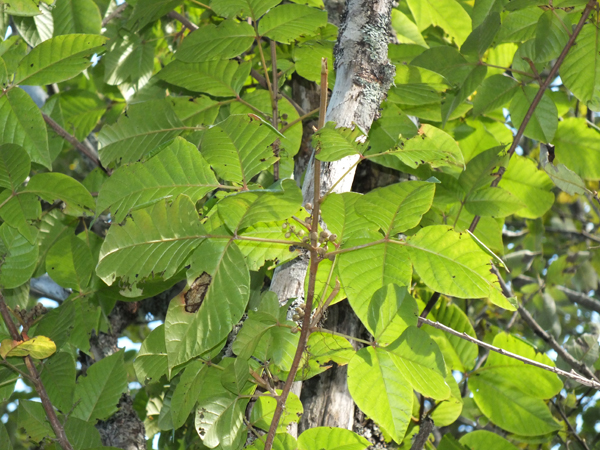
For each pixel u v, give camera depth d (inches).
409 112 40.3
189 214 23.5
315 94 43.3
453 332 30.0
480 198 36.1
